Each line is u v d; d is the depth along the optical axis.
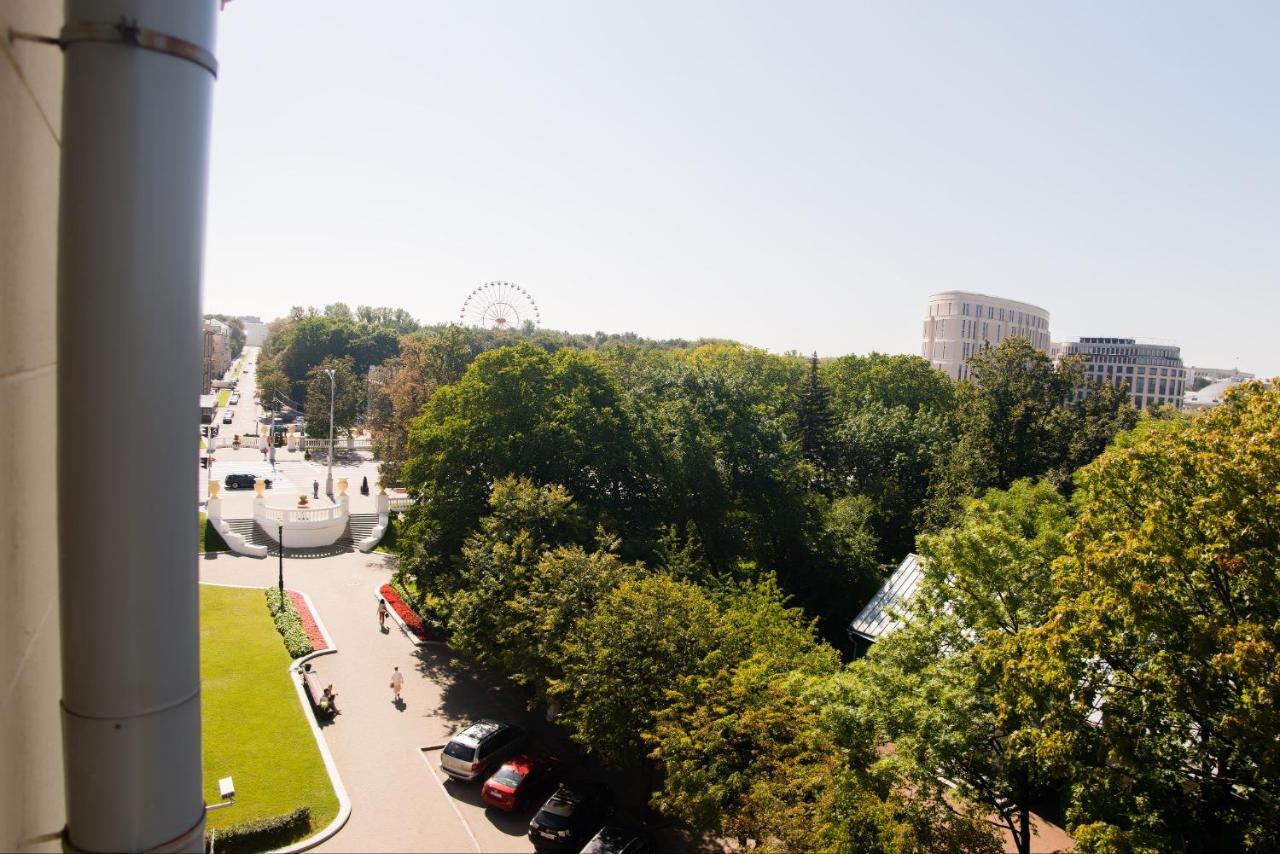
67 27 4.67
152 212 4.77
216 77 5.30
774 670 19.78
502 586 26.98
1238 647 11.05
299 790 21.66
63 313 4.77
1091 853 13.23
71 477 4.80
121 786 5.02
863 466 55.31
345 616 36.91
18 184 4.63
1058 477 40.72
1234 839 17.39
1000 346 46.47
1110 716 13.06
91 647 4.88
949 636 17.52
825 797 15.26
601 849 18.64
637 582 23.14
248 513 51.38
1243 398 16.00
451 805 22.02
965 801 17.22
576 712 21.86
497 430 35.00
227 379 178.12
